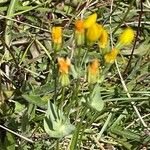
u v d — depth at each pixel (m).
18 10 0.55
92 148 0.49
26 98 0.48
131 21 0.57
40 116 0.48
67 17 0.57
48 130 0.40
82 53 0.52
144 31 0.57
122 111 0.50
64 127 0.40
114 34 0.56
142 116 0.50
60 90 0.50
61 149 0.47
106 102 0.50
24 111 0.48
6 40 0.53
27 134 0.47
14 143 0.45
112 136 0.50
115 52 0.37
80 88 0.50
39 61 0.53
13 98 0.50
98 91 0.39
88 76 0.37
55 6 0.56
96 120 0.49
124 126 0.50
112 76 0.53
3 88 0.51
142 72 0.54
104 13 0.57
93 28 0.36
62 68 0.37
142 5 0.55
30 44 0.53
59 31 0.37
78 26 0.36
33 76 0.52
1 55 0.53
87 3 0.56
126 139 0.49
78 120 0.48
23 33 0.54
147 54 0.55
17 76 0.52
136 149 0.49
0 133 0.48
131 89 0.52
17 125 0.48
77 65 0.38
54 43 0.38
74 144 0.42
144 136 0.49
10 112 0.49
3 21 0.54
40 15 0.56
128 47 0.56
